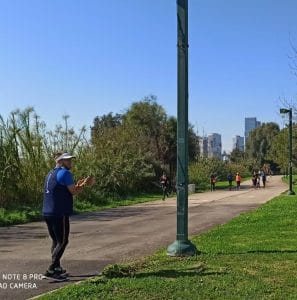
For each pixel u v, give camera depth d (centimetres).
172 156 5422
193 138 6294
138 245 1251
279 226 1512
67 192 823
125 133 4644
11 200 2334
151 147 5250
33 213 2066
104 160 3691
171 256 993
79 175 3169
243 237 1280
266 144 12425
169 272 838
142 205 2983
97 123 6631
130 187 4038
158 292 702
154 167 4622
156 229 1622
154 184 4506
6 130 2402
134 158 4275
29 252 1139
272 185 6100
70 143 3166
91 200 2967
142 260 967
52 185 820
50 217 819
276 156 6994
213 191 4784
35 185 2481
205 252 1036
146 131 5388
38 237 1447
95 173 3453
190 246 1009
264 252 1027
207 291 706
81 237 1425
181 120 1009
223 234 1349
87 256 1080
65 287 750
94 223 1853
